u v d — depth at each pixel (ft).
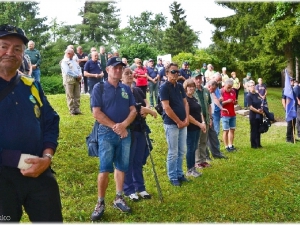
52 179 8.59
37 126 8.38
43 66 105.81
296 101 32.99
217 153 23.91
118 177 14.26
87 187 17.03
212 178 19.07
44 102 8.92
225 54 79.82
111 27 133.59
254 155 24.97
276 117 51.80
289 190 17.94
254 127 27.61
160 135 27.55
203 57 77.30
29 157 8.04
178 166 18.29
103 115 13.44
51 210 8.45
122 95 13.83
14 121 8.00
